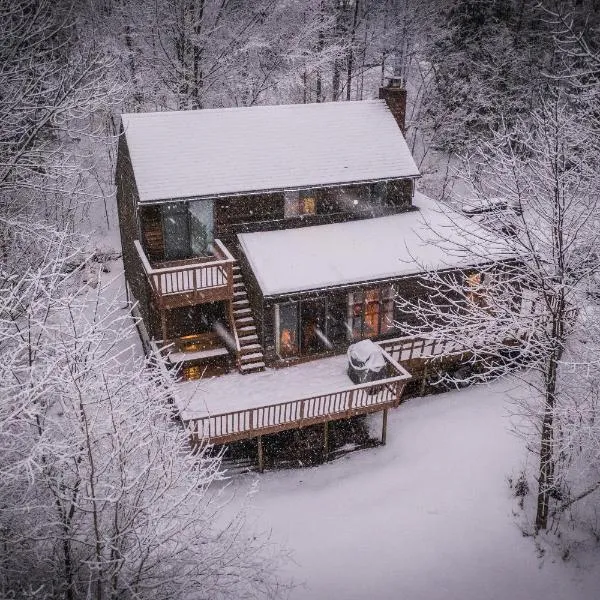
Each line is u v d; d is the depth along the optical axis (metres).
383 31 35.59
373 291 19.17
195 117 20.62
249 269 18.97
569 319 13.07
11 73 14.89
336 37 33.56
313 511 15.41
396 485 16.22
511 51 33.91
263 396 17.39
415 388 20.36
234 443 17.91
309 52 29.75
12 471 8.31
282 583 13.01
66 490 8.32
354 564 13.75
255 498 15.91
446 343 19.66
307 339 19.11
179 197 18.33
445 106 35.38
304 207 20.83
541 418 14.40
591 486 14.89
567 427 12.78
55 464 8.09
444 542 14.33
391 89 22.98
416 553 14.05
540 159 12.69
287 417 16.47
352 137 21.81
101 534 8.87
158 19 28.55
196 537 9.41
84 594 9.05
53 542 8.73
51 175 15.77
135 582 8.98
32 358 8.62
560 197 11.75
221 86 30.19
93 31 26.56
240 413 15.73
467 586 13.27
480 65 34.12
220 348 19.23
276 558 13.10
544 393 13.90
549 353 13.03
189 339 19.47
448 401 19.64
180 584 9.44
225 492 16.11
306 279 18.17
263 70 30.80
